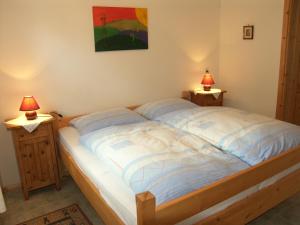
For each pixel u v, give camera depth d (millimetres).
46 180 2777
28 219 2389
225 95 4137
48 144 2713
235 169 1858
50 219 2377
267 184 1939
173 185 1577
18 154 2564
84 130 2678
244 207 1769
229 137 2205
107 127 2637
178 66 3768
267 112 3625
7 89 2717
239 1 3686
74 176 2490
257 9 3498
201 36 3877
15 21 2641
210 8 3867
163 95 3725
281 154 1945
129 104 3467
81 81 3090
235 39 3844
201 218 1600
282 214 2320
